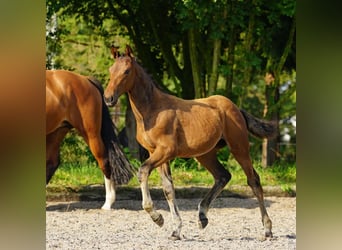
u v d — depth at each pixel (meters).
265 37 17.08
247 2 15.32
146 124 9.30
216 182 10.02
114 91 9.02
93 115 12.55
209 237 10.12
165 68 18.91
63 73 12.45
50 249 8.77
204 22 14.80
